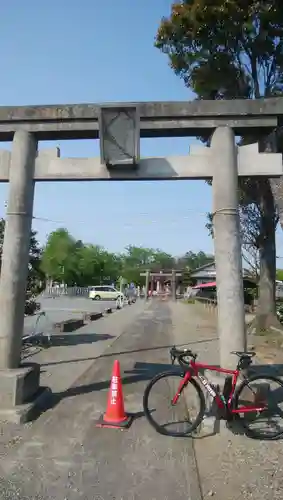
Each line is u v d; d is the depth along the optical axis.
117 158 5.51
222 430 4.78
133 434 4.73
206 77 14.56
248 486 3.57
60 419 5.16
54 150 5.84
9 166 5.83
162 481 3.62
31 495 3.34
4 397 5.13
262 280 16.20
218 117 5.60
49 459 4.02
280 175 5.62
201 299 37.59
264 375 5.00
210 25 13.19
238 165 5.65
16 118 5.72
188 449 4.33
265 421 4.93
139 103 5.52
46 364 8.59
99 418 5.21
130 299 41.56
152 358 9.58
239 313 5.36
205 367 5.00
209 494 3.41
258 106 5.52
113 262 80.81
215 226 5.58
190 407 5.68
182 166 5.71
